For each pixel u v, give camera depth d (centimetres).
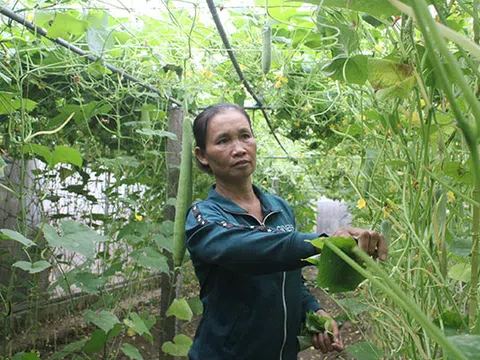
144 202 373
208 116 159
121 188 452
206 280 160
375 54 180
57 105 324
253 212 166
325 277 80
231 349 155
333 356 288
